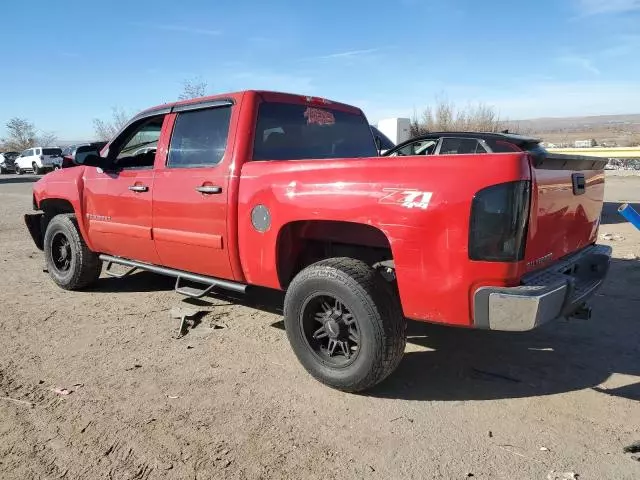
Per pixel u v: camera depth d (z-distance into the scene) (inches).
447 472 108.1
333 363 142.6
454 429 124.0
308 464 111.5
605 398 138.0
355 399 138.9
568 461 111.0
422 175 123.4
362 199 131.6
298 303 144.7
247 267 162.6
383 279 135.9
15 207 636.7
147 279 262.5
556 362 160.9
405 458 113.0
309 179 142.8
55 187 238.5
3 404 137.9
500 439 119.6
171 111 189.5
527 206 116.8
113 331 190.5
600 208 169.0
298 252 159.5
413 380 149.5
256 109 168.4
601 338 179.5
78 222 227.9
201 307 216.2
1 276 274.5
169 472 109.3
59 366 161.2
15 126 2566.4
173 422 128.3
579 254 149.8
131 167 204.5
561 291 122.6
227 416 130.8
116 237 209.5
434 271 123.0
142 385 147.9
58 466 111.8
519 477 106.0
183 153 182.7
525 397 139.1
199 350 172.4
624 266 273.9
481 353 168.4
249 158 164.1
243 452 115.8
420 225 123.0
